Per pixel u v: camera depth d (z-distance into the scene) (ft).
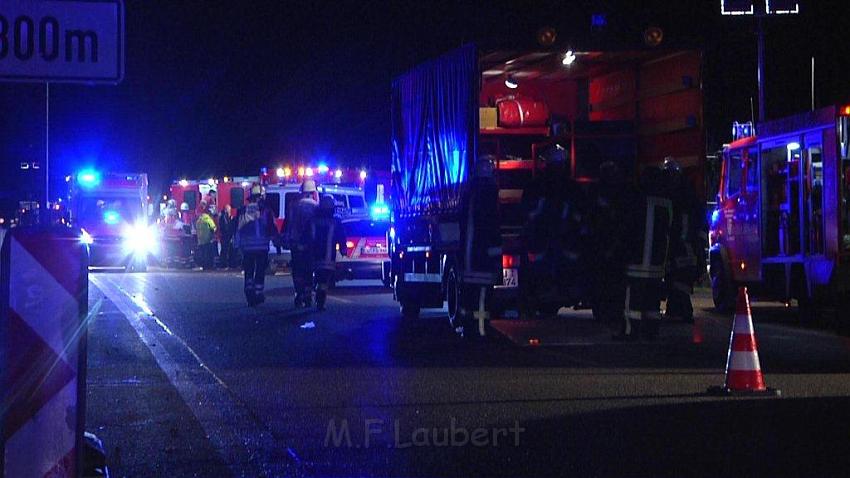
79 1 30.48
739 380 59.21
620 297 84.58
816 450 45.47
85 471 35.14
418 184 101.76
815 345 81.97
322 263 115.85
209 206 233.96
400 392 60.90
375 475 42.45
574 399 57.93
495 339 86.07
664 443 47.09
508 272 88.63
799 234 99.09
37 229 28.32
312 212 116.47
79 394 28.43
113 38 30.76
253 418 53.93
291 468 43.75
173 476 42.55
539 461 44.14
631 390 60.75
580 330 92.73
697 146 97.86
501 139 104.27
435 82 96.78
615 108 105.81
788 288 100.99
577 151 102.37
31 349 28.02
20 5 30.37
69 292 28.27
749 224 108.37
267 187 208.33
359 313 112.68
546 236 86.38
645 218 82.94
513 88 107.14
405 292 106.42
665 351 78.33
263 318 106.52
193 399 59.41
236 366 71.82
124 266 228.63
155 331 93.97
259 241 120.47
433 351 79.05
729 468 42.50
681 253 94.58
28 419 28.12
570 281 86.89
